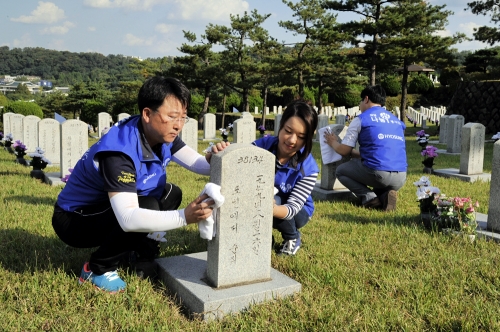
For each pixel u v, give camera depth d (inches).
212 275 122.6
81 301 114.9
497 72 922.7
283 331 105.0
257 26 1043.9
